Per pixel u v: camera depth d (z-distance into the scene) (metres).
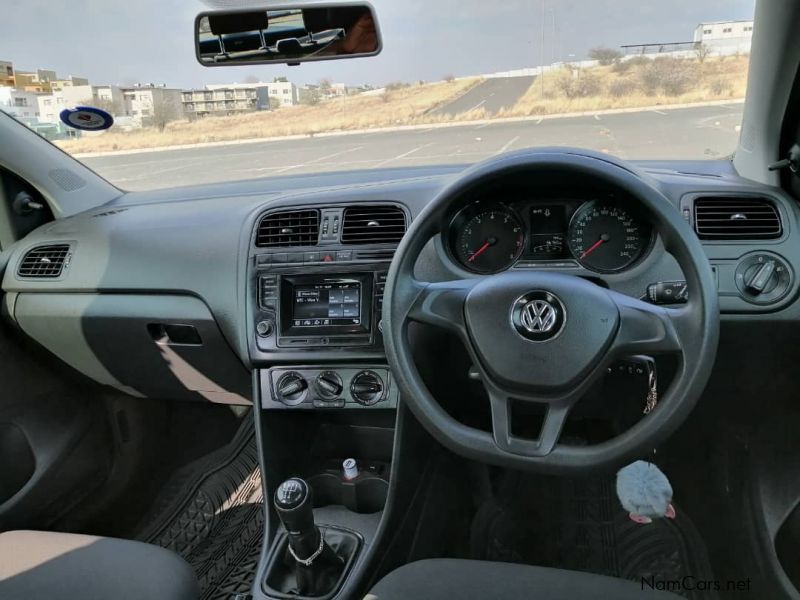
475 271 1.51
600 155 1.24
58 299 2.06
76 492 2.18
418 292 1.28
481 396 1.74
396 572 1.13
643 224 1.42
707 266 1.14
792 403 1.79
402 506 1.74
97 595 1.11
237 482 2.30
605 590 1.05
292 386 1.75
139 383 2.18
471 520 2.02
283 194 1.94
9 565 1.19
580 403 1.56
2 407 2.00
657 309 1.17
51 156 2.25
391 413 1.75
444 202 1.26
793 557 1.66
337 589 1.50
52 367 2.20
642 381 1.43
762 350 1.70
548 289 1.18
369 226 1.75
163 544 2.06
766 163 1.70
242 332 1.80
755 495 1.85
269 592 1.52
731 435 1.98
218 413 2.51
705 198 1.65
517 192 1.46
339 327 1.73
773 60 1.54
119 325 2.00
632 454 1.12
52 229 2.17
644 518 1.96
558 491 2.10
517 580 1.08
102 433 2.29
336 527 1.68
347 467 1.80
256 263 1.79
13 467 2.00
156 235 1.96
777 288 1.62
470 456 1.20
